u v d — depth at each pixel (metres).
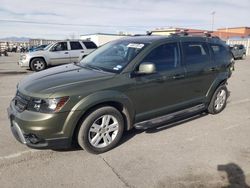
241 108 6.45
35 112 3.44
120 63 4.20
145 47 4.31
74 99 3.50
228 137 4.62
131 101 4.09
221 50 5.81
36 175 3.32
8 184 3.13
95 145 3.85
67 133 3.53
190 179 3.30
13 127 3.80
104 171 3.45
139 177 3.33
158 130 4.82
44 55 13.56
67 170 3.45
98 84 3.74
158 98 4.48
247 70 15.16
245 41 36.34
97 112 3.75
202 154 3.96
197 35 5.43
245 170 3.54
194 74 5.00
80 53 14.42
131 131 4.75
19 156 3.77
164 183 3.21
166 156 3.88
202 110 5.66
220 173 3.45
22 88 3.76
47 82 3.73
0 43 42.56
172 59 4.66
